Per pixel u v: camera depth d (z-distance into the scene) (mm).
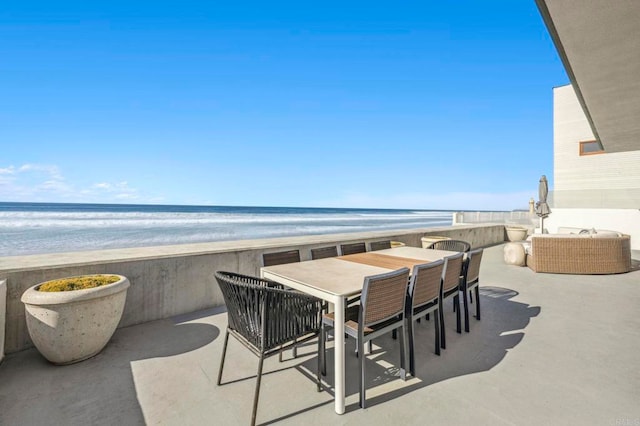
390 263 3086
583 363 2445
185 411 1840
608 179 12305
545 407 1851
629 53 3172
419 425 1687
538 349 2719
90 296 2383
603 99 4418
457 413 1795
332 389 2098
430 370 2350
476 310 3541
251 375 2289
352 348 2803
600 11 2465
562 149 13523
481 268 6730
